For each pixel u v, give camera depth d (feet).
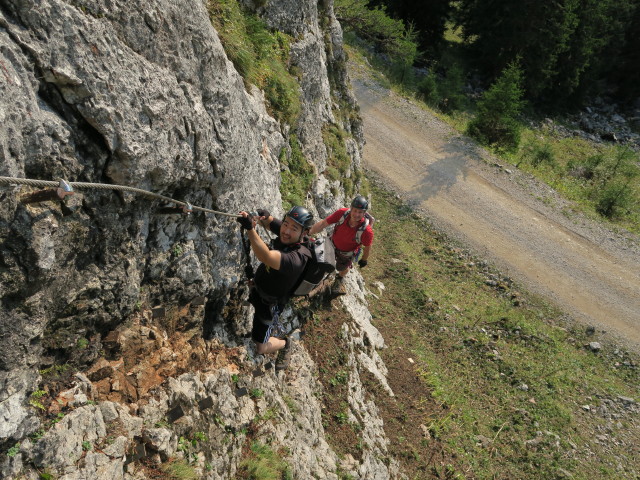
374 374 31.19
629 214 80.02
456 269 57.06
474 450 33.04
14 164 9.29
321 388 24.86
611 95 154.30
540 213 70.18
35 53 9.96
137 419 13.05
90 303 12.75
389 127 82.74
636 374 47.57
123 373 13.70
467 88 132.46
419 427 32.22
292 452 18.24
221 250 18.26
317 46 39.96
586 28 128.47
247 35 29.45
